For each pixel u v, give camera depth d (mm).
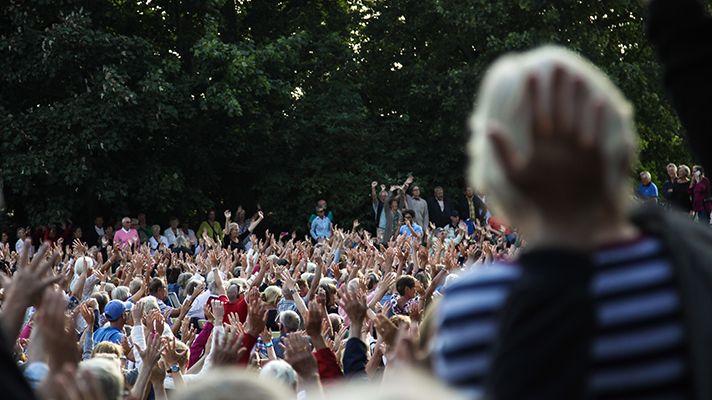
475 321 1734
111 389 3309
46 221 31047
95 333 9469
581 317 1563
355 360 5168
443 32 35531
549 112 1636
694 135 1951
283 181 34219
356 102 34562
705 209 22219
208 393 1718
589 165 1630
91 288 12578
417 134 35719
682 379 1686
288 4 36469
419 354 2156
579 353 1546
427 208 31594
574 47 33031
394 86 36469
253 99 33031
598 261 1727
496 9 33156
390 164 35125
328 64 35219
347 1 37344
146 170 32375
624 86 33062
